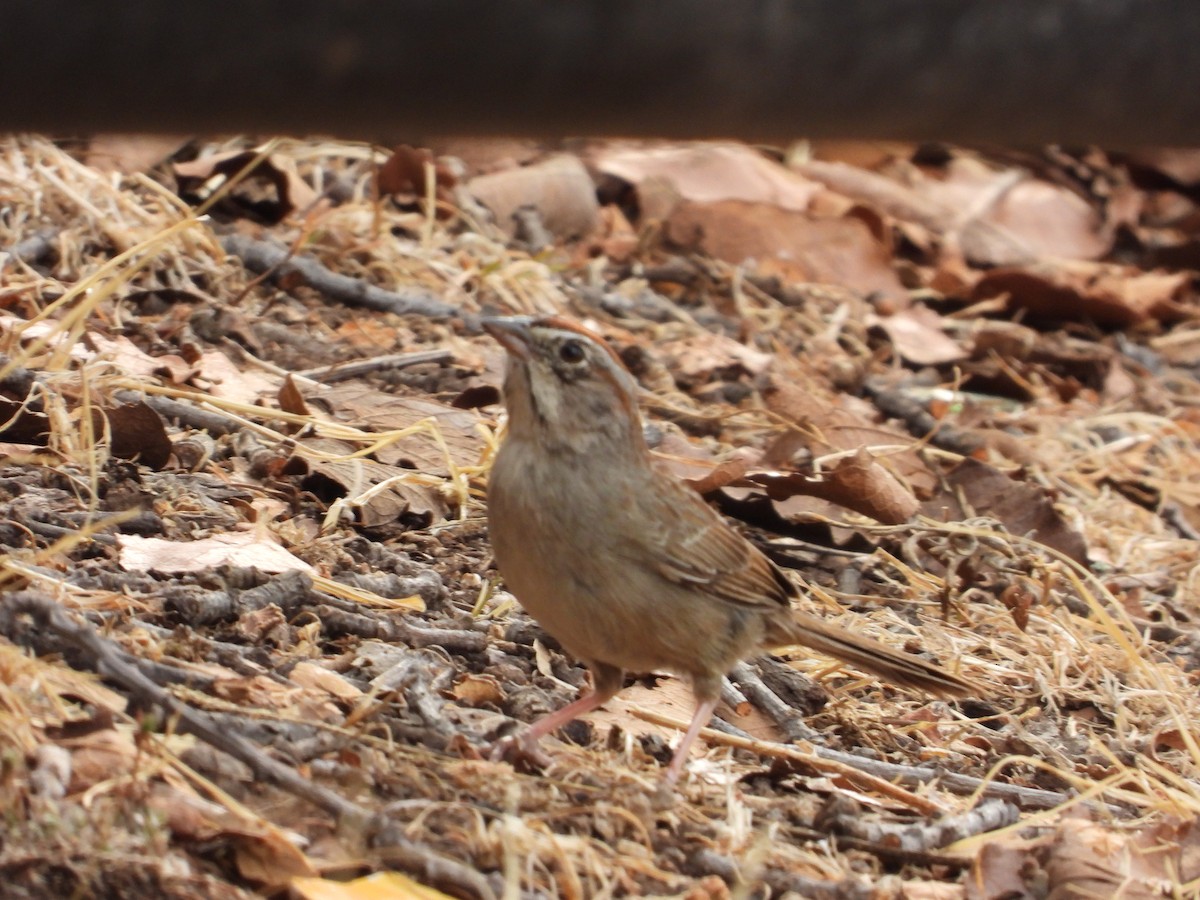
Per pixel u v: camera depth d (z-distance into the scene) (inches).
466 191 657.6
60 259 482.6
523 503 281.1
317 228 570.9
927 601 431.8
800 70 131.0
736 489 451.8
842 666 380.5
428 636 327.9
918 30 130.9
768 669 360.8
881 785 306.3
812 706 357.1
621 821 263.3
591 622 286.7
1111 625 395.2
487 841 241.9
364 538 375.2
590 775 281.1
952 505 485.1
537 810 260.2
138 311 477.4
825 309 677.3
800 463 499.5
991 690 386.3
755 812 289.6
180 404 411.2
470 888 228.7
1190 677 416.8
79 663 265.6
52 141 546.0
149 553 329.1
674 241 698.8
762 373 582.6
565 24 124.8
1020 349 678.5
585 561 281.7
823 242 709.3
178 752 241.8
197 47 122.6
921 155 860.6
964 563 442.9
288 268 530.3
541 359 279.4
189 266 509.7
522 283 591.8
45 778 224.8
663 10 127.0
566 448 281.1
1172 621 462.9
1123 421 636.7
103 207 516.1
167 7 120.6
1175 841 290.4
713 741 318.0
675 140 143.3
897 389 625.0
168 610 304.8
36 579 291.4
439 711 286.8
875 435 513.7
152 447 378.3
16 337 384.8
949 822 288.7
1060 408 650.8
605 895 239.1
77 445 370.0
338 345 493.4
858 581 436.5
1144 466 601.9
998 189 844.6
